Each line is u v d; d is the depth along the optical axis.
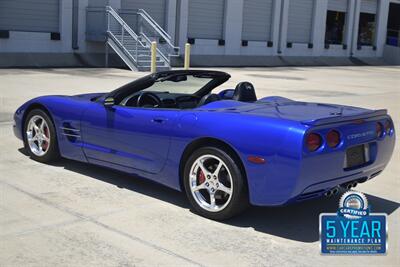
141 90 5.74
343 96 15.93
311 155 4.23
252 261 3.99
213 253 4.10
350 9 38.72
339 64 37.56
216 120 4.70
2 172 6.04
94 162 5.88
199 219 4.81
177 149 4.95
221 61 29.84
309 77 23.59
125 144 5.45
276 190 4.33
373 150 4.90
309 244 4.34
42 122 6.41
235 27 30.69
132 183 5.82
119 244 4.19
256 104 5.32
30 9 22.39
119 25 24.03
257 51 32.34
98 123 5.70
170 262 3.90
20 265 3.76
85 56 24.02
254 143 4.39
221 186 4.67
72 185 5.66
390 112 12.57
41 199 5.16
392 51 42.78
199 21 29.05
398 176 6.62
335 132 4.45
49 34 22.92
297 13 34.81
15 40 21.94
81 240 4.23
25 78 16.61
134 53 22.75
